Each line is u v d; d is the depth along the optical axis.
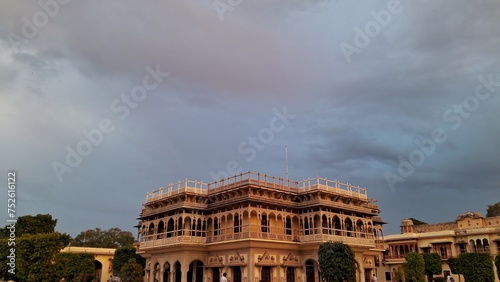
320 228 58.81
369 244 64.31
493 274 69.94
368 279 68.12
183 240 58.62
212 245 60.00
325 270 52.34
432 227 91.25
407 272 73.25
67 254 84.06
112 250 98.44
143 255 71.88
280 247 58.22
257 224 57.09
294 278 59.50
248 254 54.50
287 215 61.09
